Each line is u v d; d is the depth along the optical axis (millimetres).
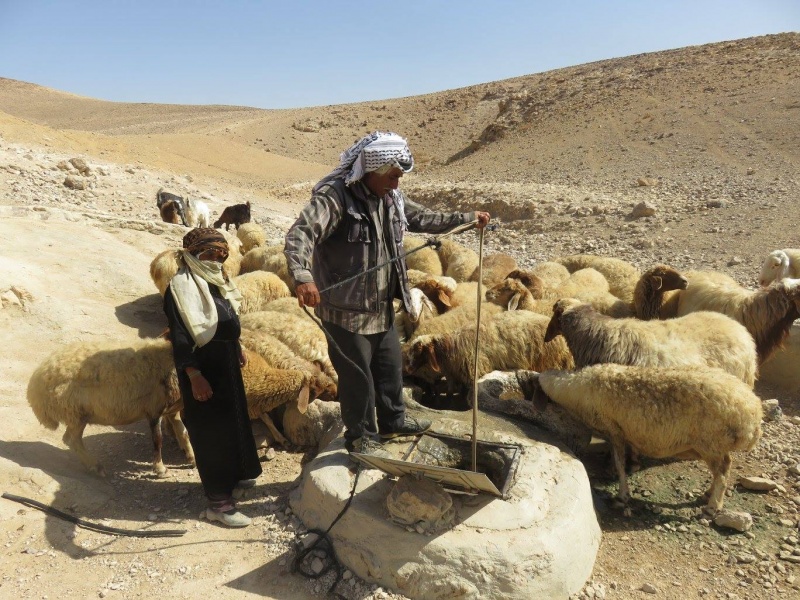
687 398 4641
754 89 36969
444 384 6863
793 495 5121
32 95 114188
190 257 4367
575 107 45156
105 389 4953
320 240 3793
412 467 3904
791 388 7039
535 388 5504
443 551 3875
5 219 10344
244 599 3910
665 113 36969
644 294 7469
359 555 4070
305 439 5754
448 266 11008
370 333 4090
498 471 4578
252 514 4711
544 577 3883
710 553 4527
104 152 31312
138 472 5336
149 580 4035
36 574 4039
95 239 10422
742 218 16094
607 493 5203
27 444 5320
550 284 8891
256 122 77688
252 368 5504
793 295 6523
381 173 3777
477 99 78438
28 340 7230
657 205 18781
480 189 25266
